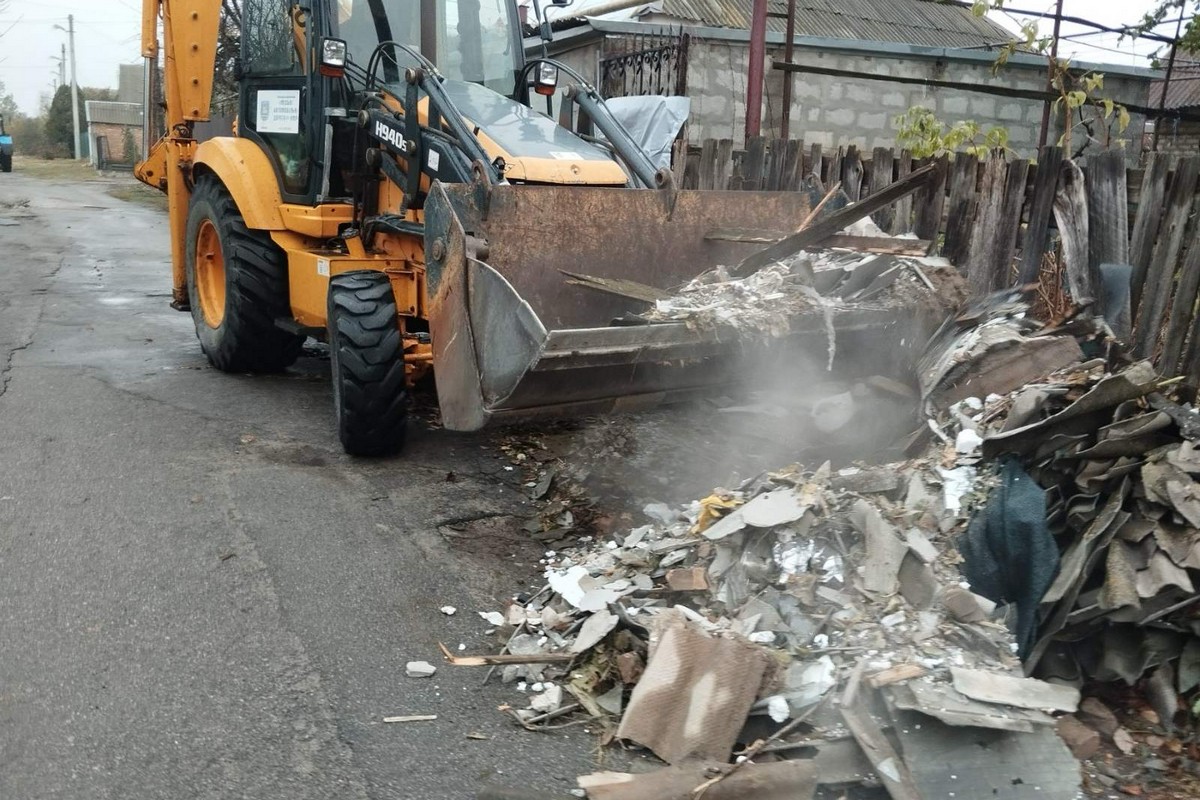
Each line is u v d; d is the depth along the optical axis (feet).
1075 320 14.28
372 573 13.48
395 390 16.83
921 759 9.26
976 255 18.35
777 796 9.08
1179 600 10.13
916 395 14.37
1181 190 14.89
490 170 15.64
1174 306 15.08
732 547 11.85
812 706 10.02
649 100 32.89
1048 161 16.93
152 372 23.30
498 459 17.80
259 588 12.97
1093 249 16.16
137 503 15.35
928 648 10.29
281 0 20.33
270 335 22.03
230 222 21.49
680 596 11.76
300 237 20.52
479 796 9.34
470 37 20.31
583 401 13.78
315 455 17.80
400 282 18.24
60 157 166.20
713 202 17.11
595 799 9.12
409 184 17.37
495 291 13.25
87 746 9.87
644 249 16.52
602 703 10.72
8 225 56.44
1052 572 10.61
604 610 11.53
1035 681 9.93
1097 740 9.96
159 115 28.55
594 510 15.38
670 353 13.10
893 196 14.44
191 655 11.46
